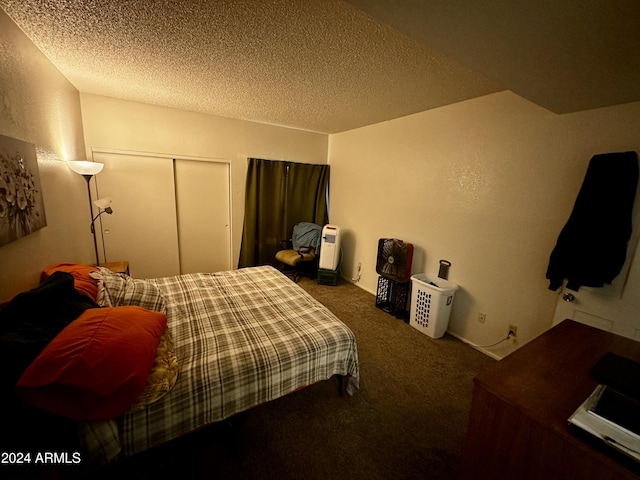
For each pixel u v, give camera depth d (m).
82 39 1.76
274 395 1.45
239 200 4.16
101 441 0.99
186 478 1.33
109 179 3.28
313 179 4.63
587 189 1.78
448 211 2.83
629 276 1.67
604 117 1.77
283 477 1.37
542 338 1.30
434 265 3.02
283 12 1.42
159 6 1.40
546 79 1.42
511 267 2.34
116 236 3.44
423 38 1.12
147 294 1.83
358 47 1.73
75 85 2.69
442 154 2.85
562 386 0.96
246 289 2.38
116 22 1.56
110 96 3.07
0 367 0.90
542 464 0.81
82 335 1.06
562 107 1.82
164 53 1.94
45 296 1.20
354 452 1.52
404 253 3.04
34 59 1.81
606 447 0.70
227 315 1.89
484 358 2.46
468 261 2.67
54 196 2.04
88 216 3.09
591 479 0.71
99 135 3.12
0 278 1.30
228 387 1.30
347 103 2.88
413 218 3.24
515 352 1.16
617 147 1.74
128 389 1.03
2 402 0.89
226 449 1.50
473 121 2.54
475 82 2.15
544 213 2.11
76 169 2.33
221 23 1.54
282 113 3.45
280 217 4.50
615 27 0.95
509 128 2.28
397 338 2.75
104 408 0.98
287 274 4.47
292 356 1.50
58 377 0.90
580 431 0.74
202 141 3.71
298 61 1.98
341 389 1.92
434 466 1.45
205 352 1.45
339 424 1.70
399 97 2.61
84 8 1.43
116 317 1.24
